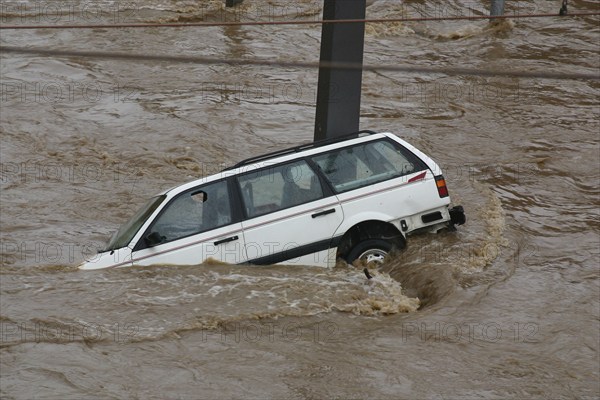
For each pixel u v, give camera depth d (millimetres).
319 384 22203
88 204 40219
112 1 82625
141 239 28766
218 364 23391
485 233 31812
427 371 22828
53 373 22828
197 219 28891
